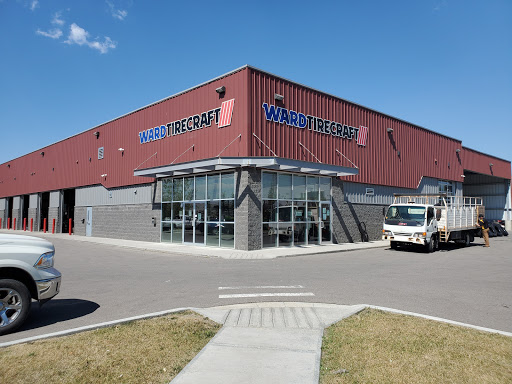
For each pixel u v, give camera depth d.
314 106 20.86
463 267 13.33
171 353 4.80
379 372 4.28
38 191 37.38
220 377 4.11
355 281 10.20
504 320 6.65
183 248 18.72
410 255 17.30
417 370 4.33
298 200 19.81
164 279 10.29
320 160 20.89
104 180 27.67
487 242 22.39
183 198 20.84
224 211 18.47
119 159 26.08
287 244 19.06
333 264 13.73
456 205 21.11
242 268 12.55
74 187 31.52
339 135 22.27
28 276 6.00
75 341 5.10
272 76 18.81
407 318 6.45
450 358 4.67
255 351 4.90
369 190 24.39
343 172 19.59
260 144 17.91
